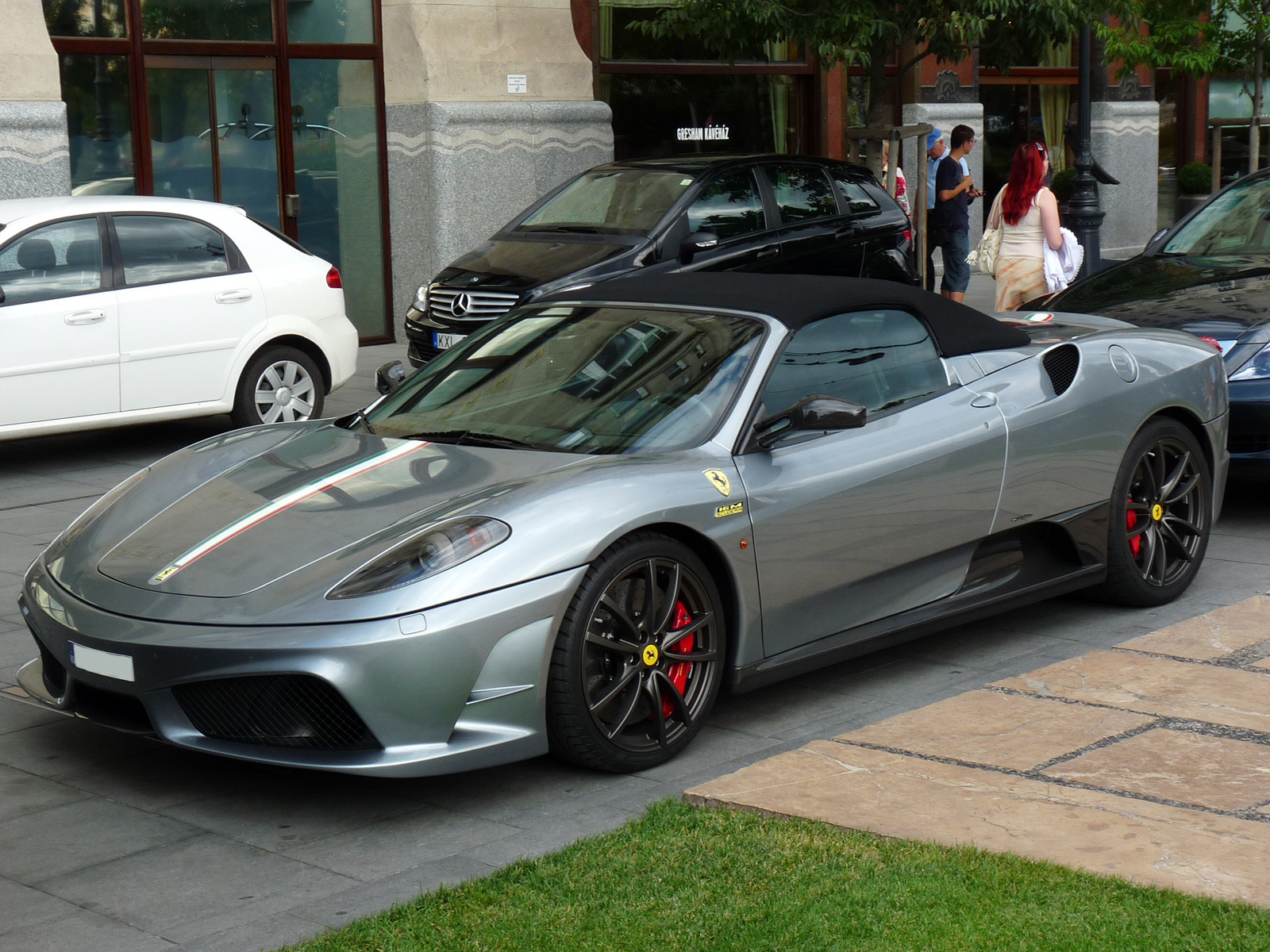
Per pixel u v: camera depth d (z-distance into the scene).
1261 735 4.18
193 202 9.43
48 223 8.66
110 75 12.73
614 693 4.10
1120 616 5.67
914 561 4.88
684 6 12.02
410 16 14.05
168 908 3.43
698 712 4.32
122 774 4.31
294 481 4.50
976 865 3.34
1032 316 6.12
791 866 3.40
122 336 8.80
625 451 4.45
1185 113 22.45
